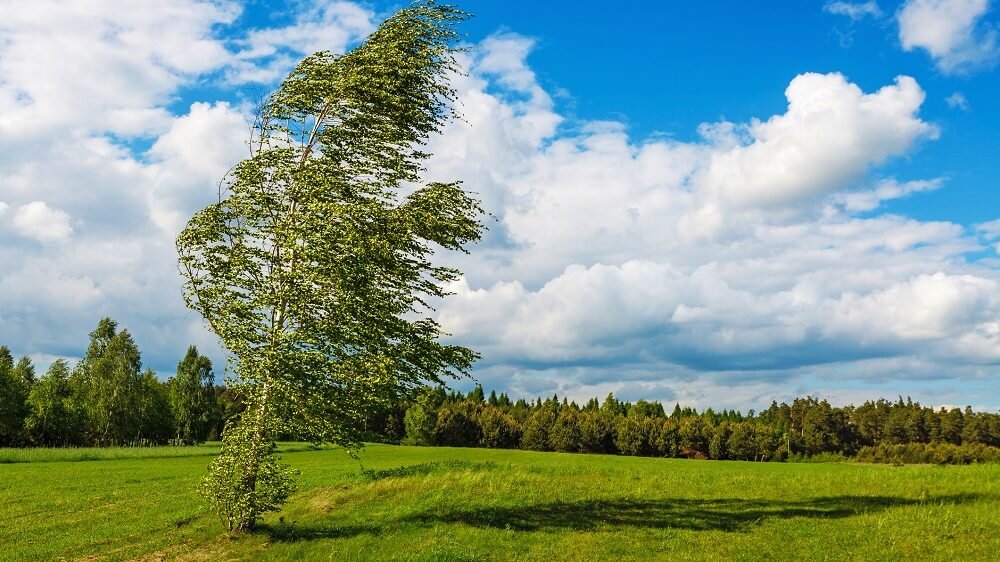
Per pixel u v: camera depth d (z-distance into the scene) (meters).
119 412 104.94
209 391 124.19
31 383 110.12
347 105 20.98
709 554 16.66
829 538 17.70
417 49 21.78
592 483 27.61
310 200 19.45
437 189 20.81
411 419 115.75
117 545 19.69
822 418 136.75
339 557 16.73
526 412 147.38
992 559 15.26
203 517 23.20
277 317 19.22
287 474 19.81
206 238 19.14
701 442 121.75
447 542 17.78
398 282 20.39
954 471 28.44
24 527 24.02
